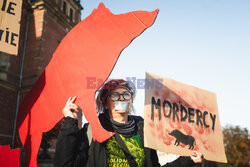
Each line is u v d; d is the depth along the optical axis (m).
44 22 13.57
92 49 1.52
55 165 1.26
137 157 1.45
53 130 2.04
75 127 1.35
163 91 1.61
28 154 1.77
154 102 1.52
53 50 13.95
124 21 1.42
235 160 29.73
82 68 1.54
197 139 1.63
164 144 1.44
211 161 1.74
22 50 13.25
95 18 1.58
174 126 1.55
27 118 1.91
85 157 1.37
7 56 12.31
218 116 1.88
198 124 1.70
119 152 1.41
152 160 1.58
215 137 1.77
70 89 1.56
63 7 16.19
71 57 1.64
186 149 1.54
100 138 1.28
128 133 1.48
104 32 1.50
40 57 12.81
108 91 1.56
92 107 1.38
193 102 1.75
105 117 1.55
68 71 1.62
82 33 1.63
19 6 2.00
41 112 1.79
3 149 1.65
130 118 1.63
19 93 12.47
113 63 1.38
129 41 1.36
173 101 1.62
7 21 1.89
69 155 1.27
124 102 1.52
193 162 1.51
